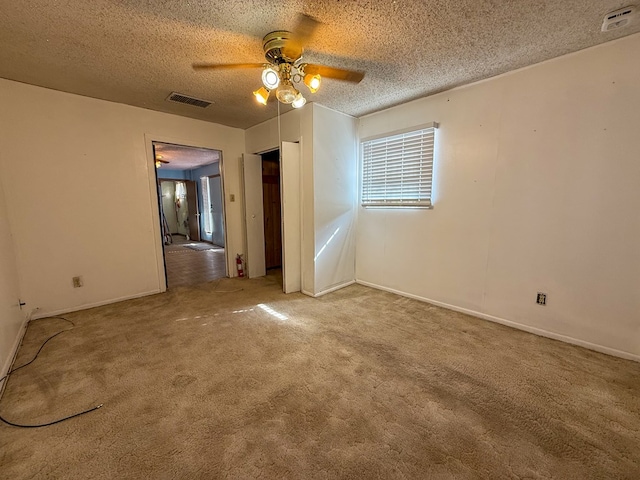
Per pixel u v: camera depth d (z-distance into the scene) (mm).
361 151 3869
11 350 2148
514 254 2629
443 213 3096
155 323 2777
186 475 1233
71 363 2084
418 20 1809
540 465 1276
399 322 2791
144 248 3596
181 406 1648
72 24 1819
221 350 2262
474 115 2775
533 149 2451
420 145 3211
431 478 1215
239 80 2689
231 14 1737
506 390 1778
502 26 1878
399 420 1539
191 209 9234
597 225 2197
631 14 1699
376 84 2803
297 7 1672
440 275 3184
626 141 2045
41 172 2869
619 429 1477
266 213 5227
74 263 3105
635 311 2086
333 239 3734
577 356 2168
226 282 4258
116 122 3297
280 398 1712
